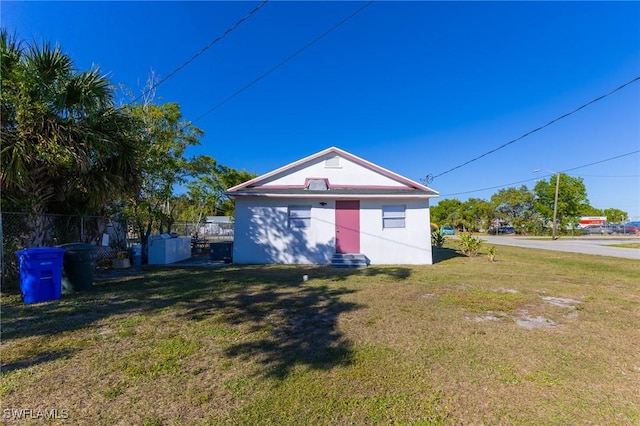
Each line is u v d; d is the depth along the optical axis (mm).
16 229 7383
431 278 8836
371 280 8477
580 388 2982
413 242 12562
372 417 2506
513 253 17234
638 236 40250
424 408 2637
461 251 17281
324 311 5453
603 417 2539
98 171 8070
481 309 5629
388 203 12680
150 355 3588
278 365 3373
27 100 6277
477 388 2963
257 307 5684
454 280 8523
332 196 12047
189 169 15406
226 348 3816
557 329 4621
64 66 7117
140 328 4508
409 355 3666
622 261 13367
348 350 3787
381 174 13625
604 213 68750
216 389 2879
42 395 2748
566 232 45625
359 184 13570
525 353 3758
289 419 2465
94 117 7230
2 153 6180
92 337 4129
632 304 6062
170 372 3191
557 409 2643
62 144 6766
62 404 2621
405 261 12508
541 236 43469
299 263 12273
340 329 4543
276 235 12320
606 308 5766
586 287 7641
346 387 2941
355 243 12492
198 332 4359
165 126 13070
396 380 3084
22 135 6418
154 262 11773
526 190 50156
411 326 4699
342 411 2578
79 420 2424
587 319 5113
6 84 6258
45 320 4844
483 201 55562
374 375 3178
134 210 11523
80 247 6965
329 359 3533
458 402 2732
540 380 3121
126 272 9711
